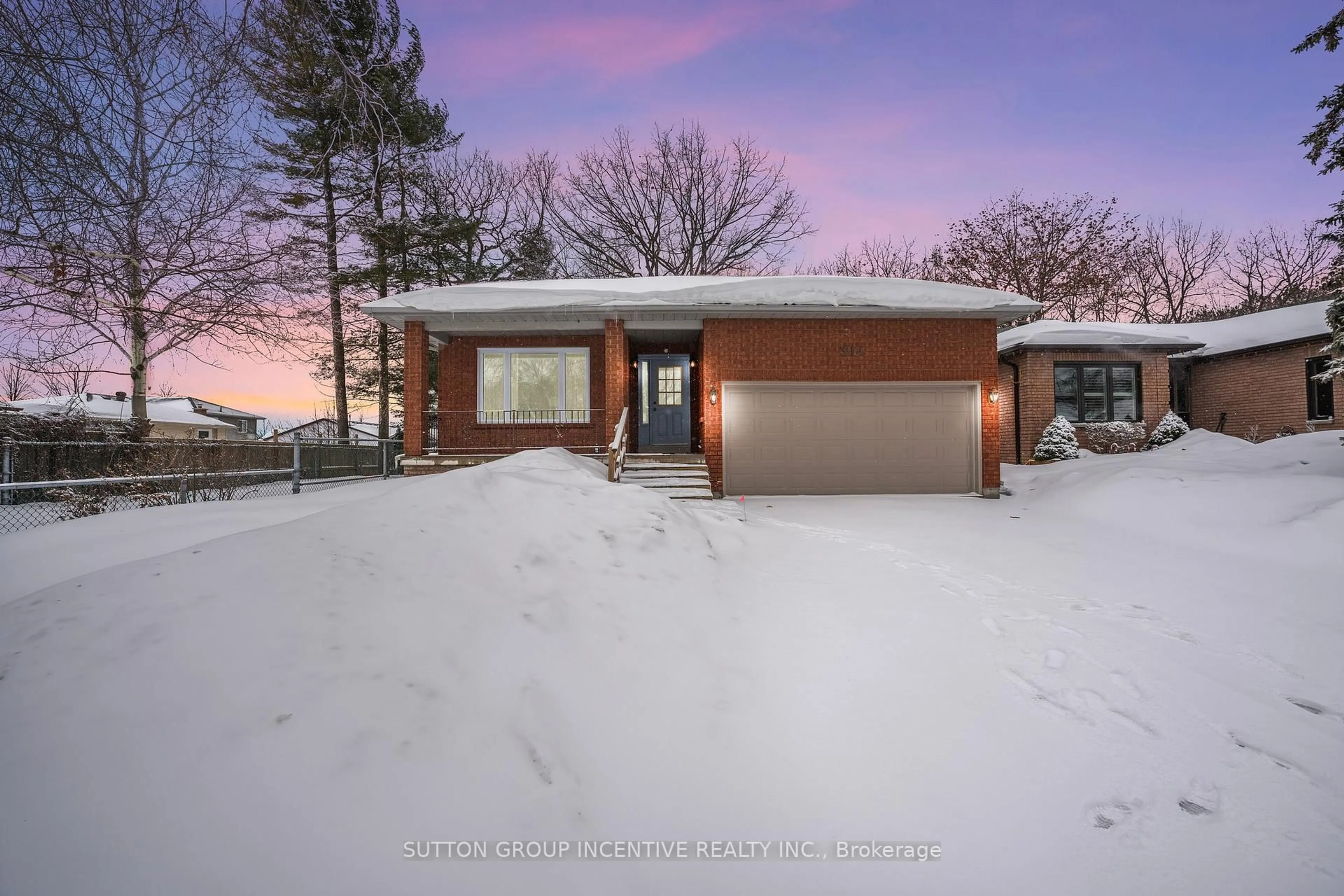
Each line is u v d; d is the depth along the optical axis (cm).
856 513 951
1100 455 1498
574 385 1281
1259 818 268
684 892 215
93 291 368
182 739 206
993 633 451
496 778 235
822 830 255
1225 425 1730
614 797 254
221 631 260
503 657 310
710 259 2708
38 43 254
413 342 1149
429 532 421
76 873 163
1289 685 380
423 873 190
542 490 551
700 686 353
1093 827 262
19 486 610
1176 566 627
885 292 1127
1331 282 931
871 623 464
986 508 1002
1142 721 340
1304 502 732
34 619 261
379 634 290
